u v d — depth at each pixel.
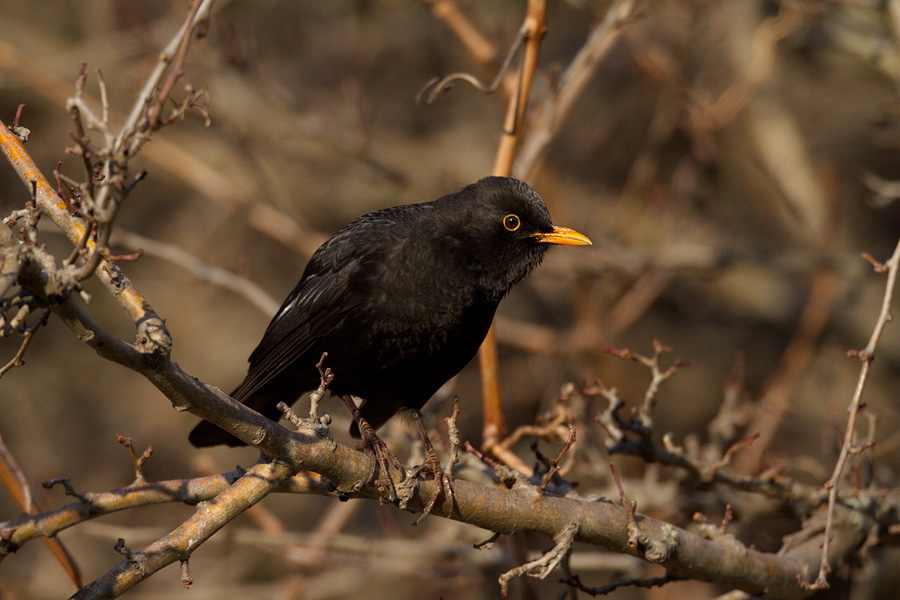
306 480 5.75
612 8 8.84
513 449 15.01
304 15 16.31
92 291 15.74
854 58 13.78
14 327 4.04
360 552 10.04
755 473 9.84
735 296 15.70
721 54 14.79
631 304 13.03
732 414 7.93
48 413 15.62
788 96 16.44
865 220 16.55
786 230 15.99
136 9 14.54
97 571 13.84
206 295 16.31
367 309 7.11
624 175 16.55
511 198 7.26
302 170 16.09
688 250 12.75
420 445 7.58
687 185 13.48
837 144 16.66
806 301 15.42
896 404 13.53
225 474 5.68
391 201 15.94
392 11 16.12
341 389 7.45
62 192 4.32
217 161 14.92
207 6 4.21
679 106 13.16
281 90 12.92
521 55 7.95
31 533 5.23
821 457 13.35
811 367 14.16
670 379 15.95
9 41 15.07
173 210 16.39
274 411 8.07
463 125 16.66
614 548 6.07
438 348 7.22
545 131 8.55
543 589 13.36
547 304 16.31
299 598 9.79
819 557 6.92
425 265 7.10
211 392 4.80
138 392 16.12
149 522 14.52
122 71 13.48
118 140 3.91
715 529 6.54
